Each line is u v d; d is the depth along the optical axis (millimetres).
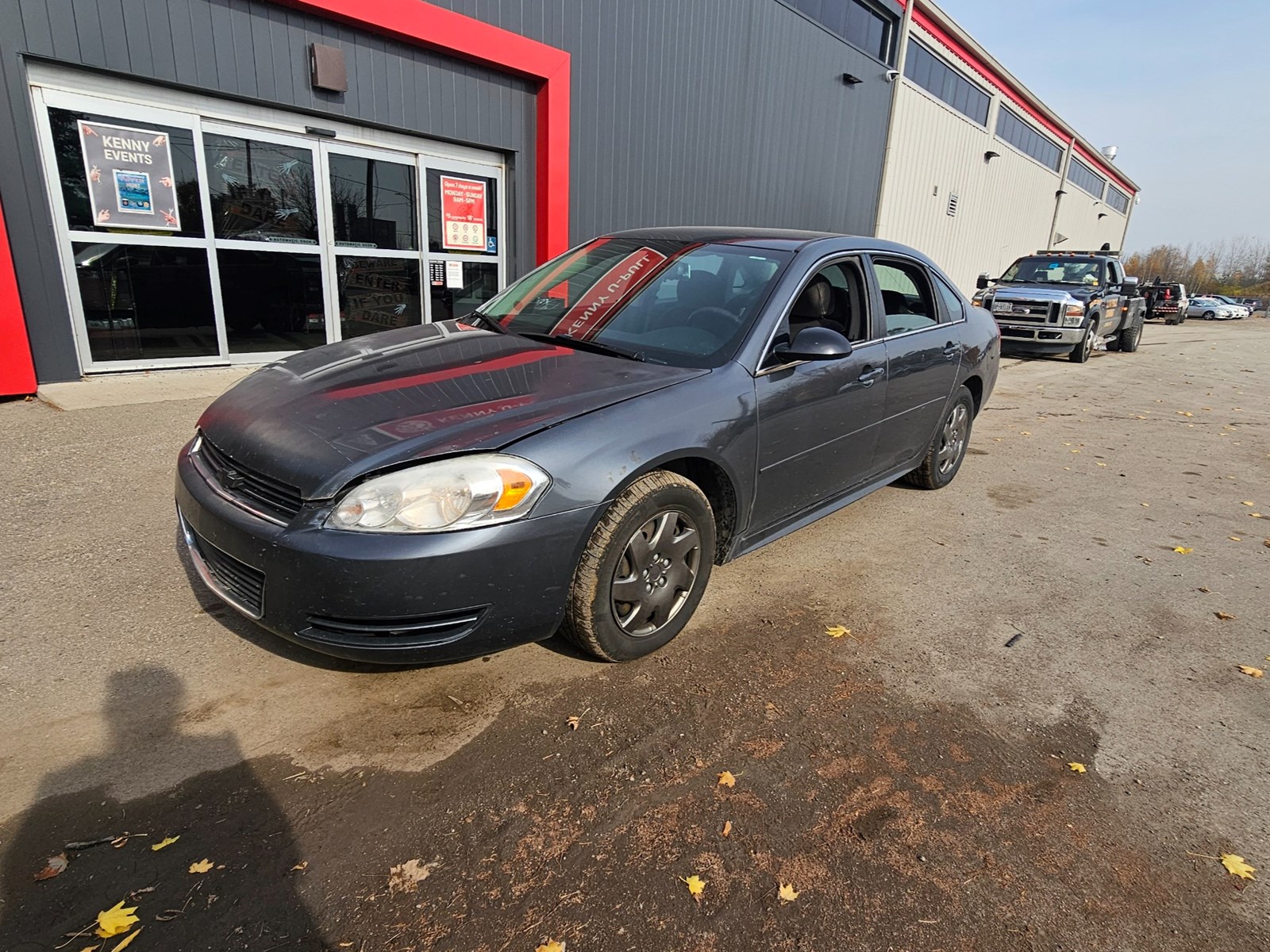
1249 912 1841
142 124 6172
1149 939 1753
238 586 2332
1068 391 10180
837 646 2982
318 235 7434
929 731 2479
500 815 2008
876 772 2260
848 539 4164
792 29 12383
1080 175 31234
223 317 6961
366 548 2053
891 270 4105
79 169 5941
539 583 2277
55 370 6051
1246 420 8594
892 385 3846
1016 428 7590
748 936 1695
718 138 11375
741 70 11430
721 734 2389
